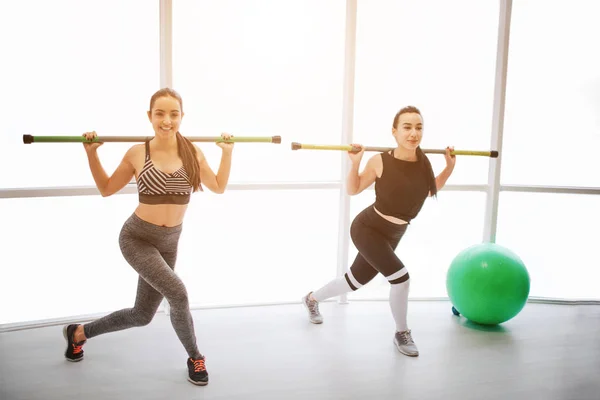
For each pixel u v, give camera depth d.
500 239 5.03
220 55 3.80
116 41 3.41
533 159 4.68
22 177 3.47
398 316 2.90
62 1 3.33
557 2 4.12
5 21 3.28
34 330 3.10
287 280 4.36
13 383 2.40
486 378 2.58
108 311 3.47
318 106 4.05
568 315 3.59
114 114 3.51
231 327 3.22
